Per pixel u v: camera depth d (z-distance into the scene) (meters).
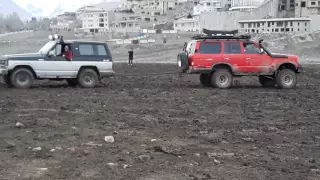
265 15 117.00
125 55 66.06
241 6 135.38
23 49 76.75
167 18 161.88
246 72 20.69
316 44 77.75
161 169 7.21
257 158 8.09
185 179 6.71
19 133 9.80
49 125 10.77
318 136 10.24
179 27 130.25
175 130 10.59
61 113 12.68
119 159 7.73
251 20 106.62
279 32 93.56
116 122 11.41
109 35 109.50
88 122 11.35
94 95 17.41
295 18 99.44
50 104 14.51
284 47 76.31
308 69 36.62
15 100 15.35
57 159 7.69
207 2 148.62
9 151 8.16
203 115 12.95
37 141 9.05
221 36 20.47
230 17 114.50
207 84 22.00
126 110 13.56
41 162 7.48
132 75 28.94
